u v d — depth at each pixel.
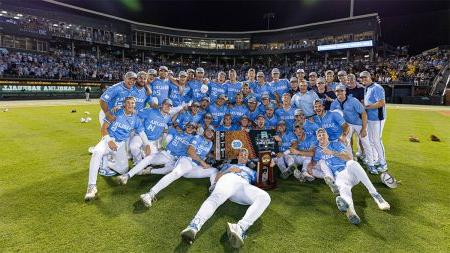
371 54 44.53
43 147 7.85
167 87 8.02
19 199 4.42
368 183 4.37
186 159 5.14
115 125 5.42
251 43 56.38
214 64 61.16
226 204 4.46
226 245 3.30
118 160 5.61
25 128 10.98
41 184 5.07
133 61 53.62
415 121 15.15
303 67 50.34
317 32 49.12
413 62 39.50
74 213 4.00
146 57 59.38
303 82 7.16
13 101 25.84
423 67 37.22
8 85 26.80
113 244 3.26
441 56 38.59
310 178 5.54
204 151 5.42
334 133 5.75
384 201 4.27
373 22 43.19
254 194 3.86
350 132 6.51
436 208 4.32
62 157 6.85
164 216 3.98
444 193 4.93
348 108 6.33
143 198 4.16
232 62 63.12
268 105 7.08
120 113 5.50
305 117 6.36
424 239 3.46
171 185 5.28
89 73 38.62
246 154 4.70
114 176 5.71
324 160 4.97
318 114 5.86
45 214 3.95
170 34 54.56
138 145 6.06
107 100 6.05
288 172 5.73
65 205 4.25
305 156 5.94
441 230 3.67
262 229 3.68
